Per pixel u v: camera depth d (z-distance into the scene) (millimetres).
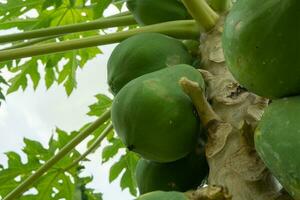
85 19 1765
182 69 1033
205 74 1057
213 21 1116
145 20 1256
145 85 991
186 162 1051
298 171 755
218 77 1040
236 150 911
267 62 800
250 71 816
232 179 891
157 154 987
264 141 790
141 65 1126
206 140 1015
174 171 1052
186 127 979
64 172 1626
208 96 1030
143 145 982
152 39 1142
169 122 971
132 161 1680
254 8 801
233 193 880
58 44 1200
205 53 1100
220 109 982
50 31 1304
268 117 800
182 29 1167
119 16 1372
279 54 793
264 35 794
